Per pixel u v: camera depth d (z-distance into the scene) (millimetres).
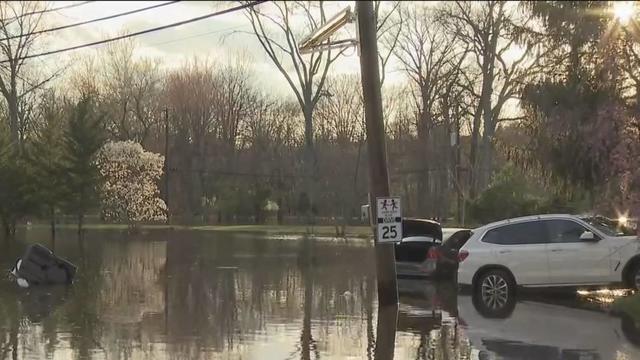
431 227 19562
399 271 18922
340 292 15727
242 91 68875
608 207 12148
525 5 12922
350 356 9109
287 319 12055
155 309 13156
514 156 16250
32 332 10695
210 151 65875
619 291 14164
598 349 9383
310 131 55406
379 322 11695
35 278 16594
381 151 12992
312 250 30422
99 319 11953
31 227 49750
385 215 12984
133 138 65375
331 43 15062
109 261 23672
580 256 13547
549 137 13180
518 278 14031
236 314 12578
